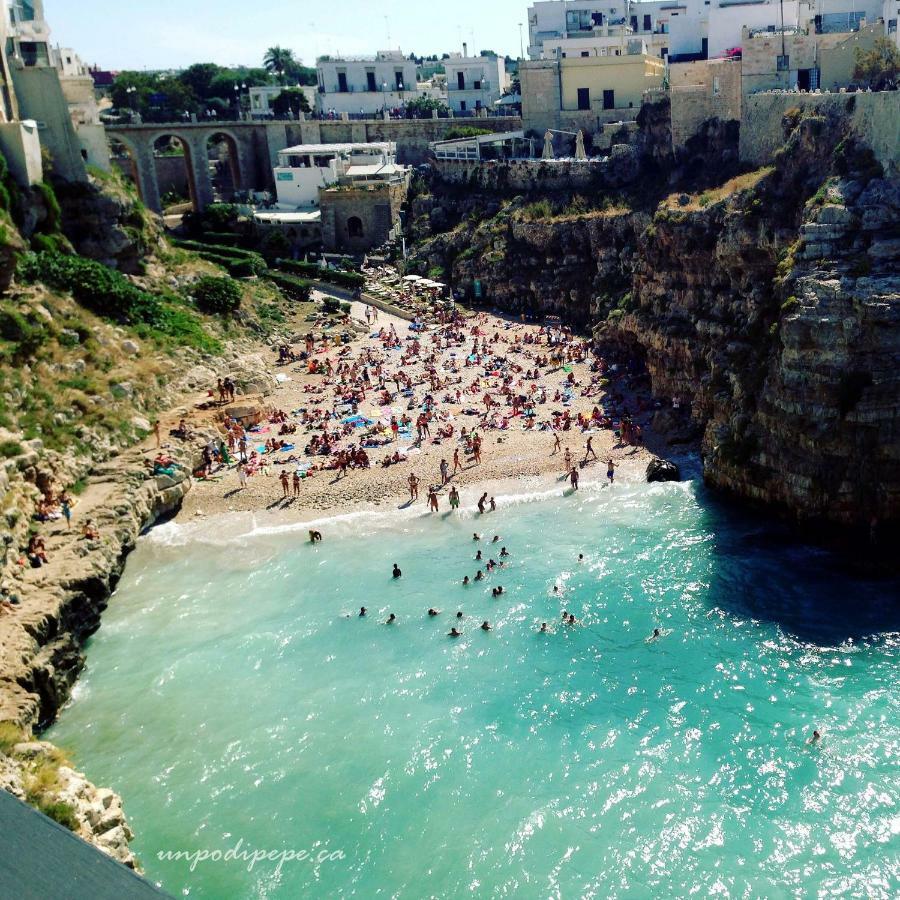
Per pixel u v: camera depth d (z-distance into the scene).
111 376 68.56
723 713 39.12
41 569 48.34
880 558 50.22
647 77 120.38
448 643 45.31
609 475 61.12
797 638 43.78
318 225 120.38
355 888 31.84
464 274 109.00
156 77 190.50
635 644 44.25
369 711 40.75
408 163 136.88
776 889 30.84
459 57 162.12
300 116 135.38
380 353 89.31
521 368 83.38
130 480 58.44
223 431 69.88
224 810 35.50
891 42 76.06
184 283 92.62
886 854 31.81
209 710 41.31
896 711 38.41
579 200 102.44
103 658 45.59
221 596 50.66
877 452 50.16
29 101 83.69
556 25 157.75
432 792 36.00
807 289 52.09
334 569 52.72
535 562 52.03
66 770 34.25
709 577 49.41
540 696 41.03
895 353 49.09
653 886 31.30
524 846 33.22
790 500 53.28
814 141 62.03
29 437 57.06
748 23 107.31
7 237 66.62
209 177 129.00
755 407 56.53
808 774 35.50
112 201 86.81
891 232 52.62
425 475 63.06
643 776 36.19
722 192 73.69
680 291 74.38
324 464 65.31
